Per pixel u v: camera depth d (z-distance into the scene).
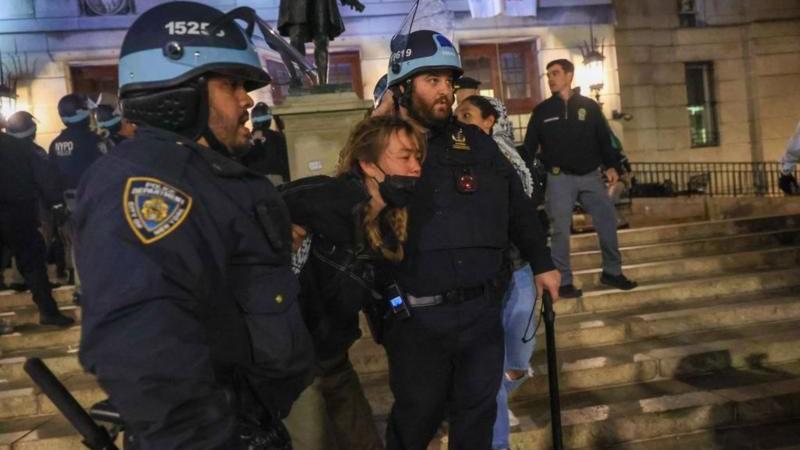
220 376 1.54
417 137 2.42
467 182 2.64
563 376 4.45
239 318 1.51
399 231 2.46
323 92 4.74
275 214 1.58
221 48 1.57
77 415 1.60
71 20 11.04
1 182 4.99
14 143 5.06
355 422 2.92
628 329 5.12
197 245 1.38
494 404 2.73
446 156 2.66
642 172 14.92
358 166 2.47
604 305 5.63
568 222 5.51
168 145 1.47
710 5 15.33
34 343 5.20
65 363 4.81
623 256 6.86
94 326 1.28
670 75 15.22
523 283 3.32
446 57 2.69
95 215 1.35
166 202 1.36
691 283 5.96
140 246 1.31
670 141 15.24
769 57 15.41
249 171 1.57
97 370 1.27
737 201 8.75
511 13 11.77
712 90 15.59
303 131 4.69
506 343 3.35
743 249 7.08
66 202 5.52
